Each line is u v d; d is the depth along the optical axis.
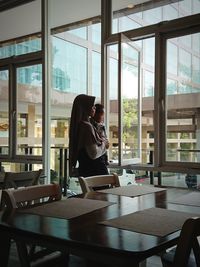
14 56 5.04
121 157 3.65
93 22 4.69
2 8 5.25
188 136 3.57
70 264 2.17
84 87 5.16
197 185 3.47
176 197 1.97
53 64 4.96
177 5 3.54
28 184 3.04
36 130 4.74
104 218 1.44
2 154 5.21
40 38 4.75
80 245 1.11
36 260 1.72
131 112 3.86
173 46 3.61
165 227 1.29
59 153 4.79
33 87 4.81
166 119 3.62
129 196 2.00
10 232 1.32
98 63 4.45
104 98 4.00
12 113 5.11
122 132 3.67
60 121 5.08
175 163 3.55
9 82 5.13
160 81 3.63
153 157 3.67
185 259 1.12
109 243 1.10
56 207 1.66
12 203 1.70
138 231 1.24
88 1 4.46
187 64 3.56
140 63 3.91
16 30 5.10
